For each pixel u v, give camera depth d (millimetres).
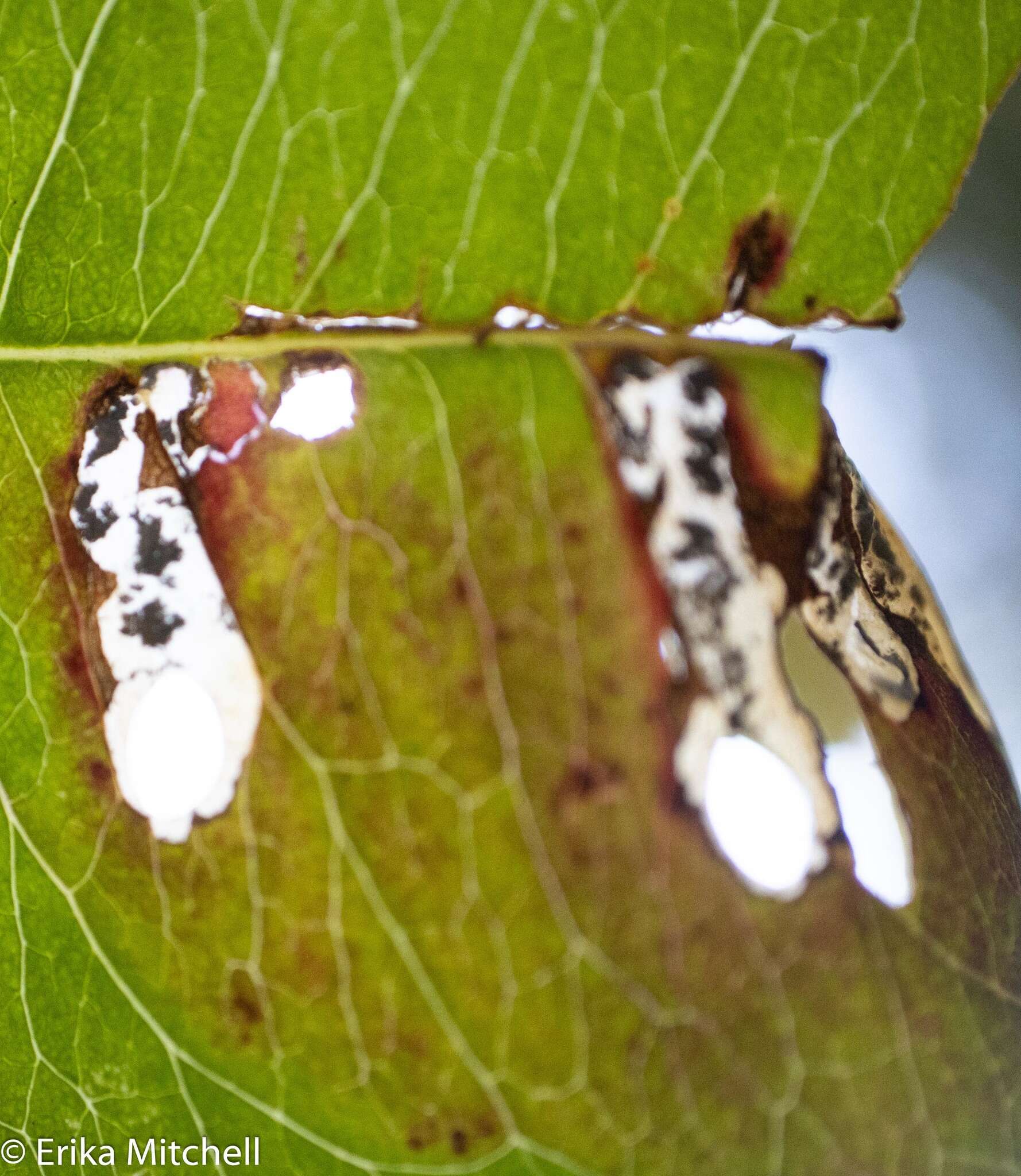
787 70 65
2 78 65
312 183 65
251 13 65
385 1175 65
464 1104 65
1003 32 65
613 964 65
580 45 65
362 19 65
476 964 65
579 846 65
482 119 65
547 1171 65
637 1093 65
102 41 65
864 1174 65
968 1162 65
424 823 65
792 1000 65
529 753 65
